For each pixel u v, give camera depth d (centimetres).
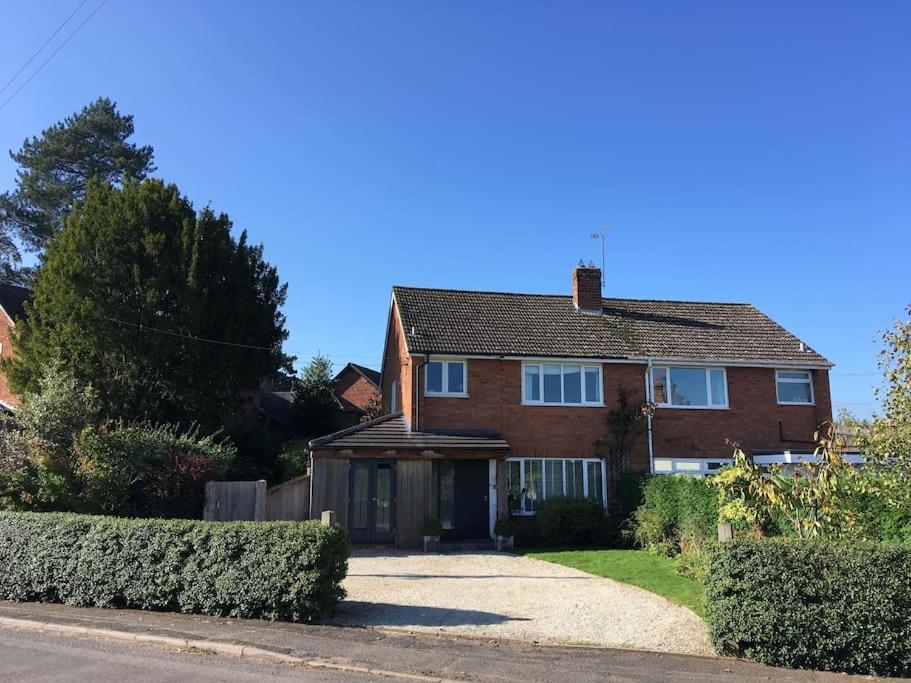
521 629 1016
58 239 2583
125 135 4512
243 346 2611
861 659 827
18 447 1511
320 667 817
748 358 2473
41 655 862
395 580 1456
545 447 2302
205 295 2467
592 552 1903
